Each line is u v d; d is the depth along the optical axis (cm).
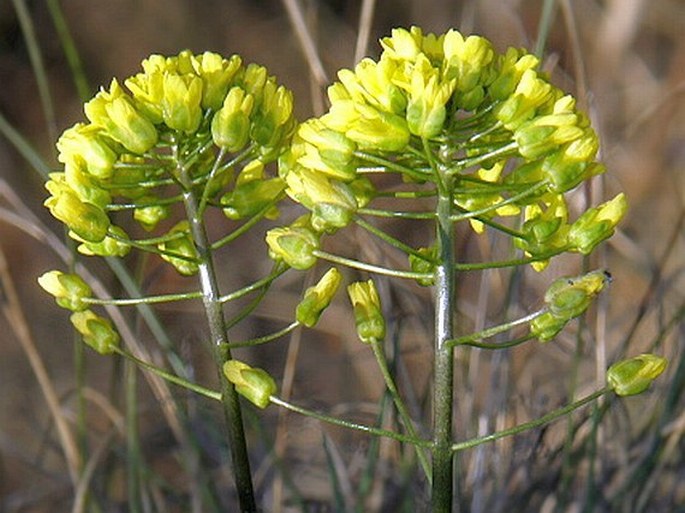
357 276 31
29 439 40
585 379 33
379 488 30
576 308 21
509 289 31
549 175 21
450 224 21
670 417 30
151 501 31
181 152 21
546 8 29
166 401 30
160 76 21
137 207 21
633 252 34
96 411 40
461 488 30
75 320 22
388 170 21
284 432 31
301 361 39
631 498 30
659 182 41
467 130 21
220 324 22
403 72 20
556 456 30
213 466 32
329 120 20
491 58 21
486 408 30
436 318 21
